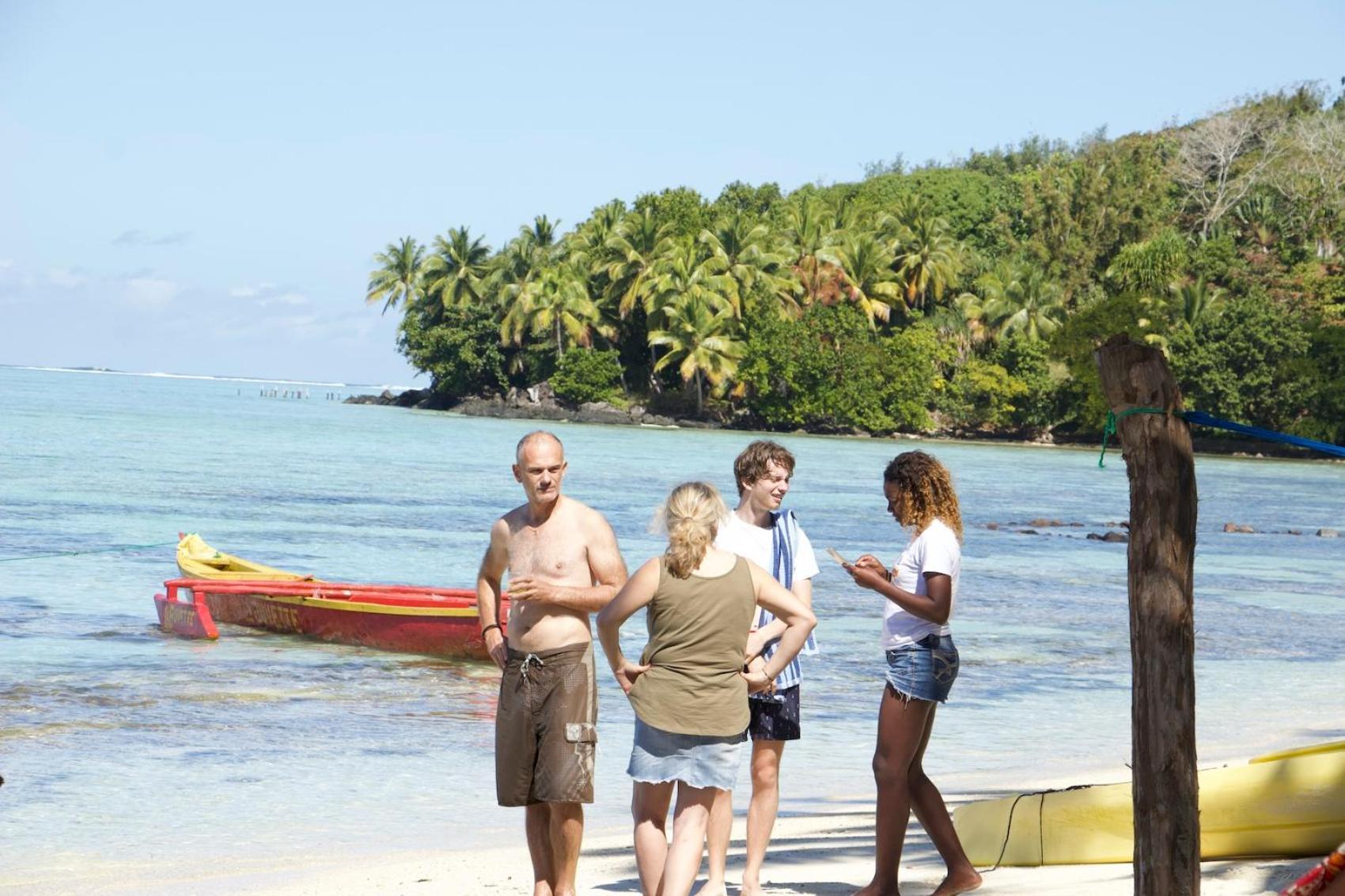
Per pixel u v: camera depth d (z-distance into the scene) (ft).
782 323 340.18
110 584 89.71
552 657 23.47
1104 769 45.19
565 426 352.69
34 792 40.04
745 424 358.84
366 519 135.85
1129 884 23.29
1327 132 375.86
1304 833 23.68
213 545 111.86
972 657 69.92
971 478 236.63
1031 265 364.99
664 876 20.95
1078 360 339.16
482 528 130.21
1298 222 369.30
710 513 21.54
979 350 363.35
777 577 23.93
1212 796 24.41
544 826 24.14
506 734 23.54
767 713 23.94
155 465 200.64
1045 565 115.85
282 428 331.98
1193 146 391.86
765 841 24.09
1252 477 277.23
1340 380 318.45
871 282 361.51
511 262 385.70
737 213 405.80
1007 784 42.16
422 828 36.60
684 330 340.80
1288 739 50.90
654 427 357.00
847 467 237.86
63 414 370.73
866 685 61.16
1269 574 116.06
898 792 23.40
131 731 49.11
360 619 69.36
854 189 447.01
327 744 47.70
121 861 32.50
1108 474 265.13
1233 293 348.18
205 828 36.14
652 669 21.61
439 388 427.74
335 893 28.14
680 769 21.30
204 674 61.26
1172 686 18.06
